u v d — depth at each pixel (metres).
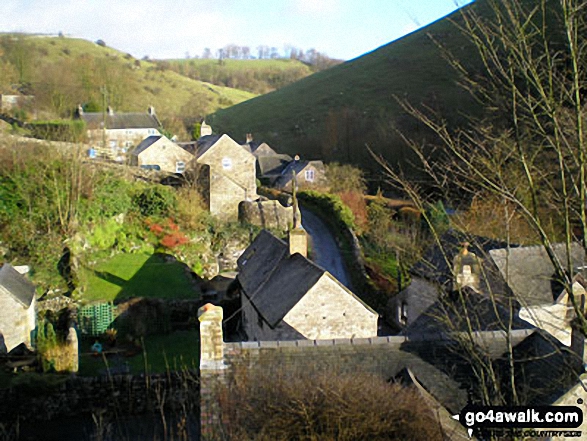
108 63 96.81
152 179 45.41
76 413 22.66
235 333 29.97
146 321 29.94
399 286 32.53
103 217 37.06
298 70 173.88
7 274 27.23
